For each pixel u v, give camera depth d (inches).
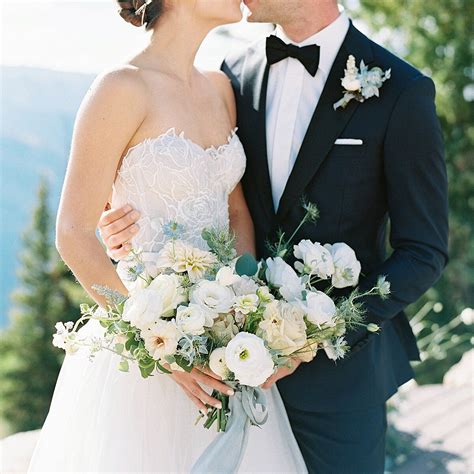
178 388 85.8
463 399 190.9
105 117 82.4
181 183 85.1
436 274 93.2
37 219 487.5
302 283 82.0
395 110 92.9
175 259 77.5
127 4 89.8
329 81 95.7
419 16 372.8
